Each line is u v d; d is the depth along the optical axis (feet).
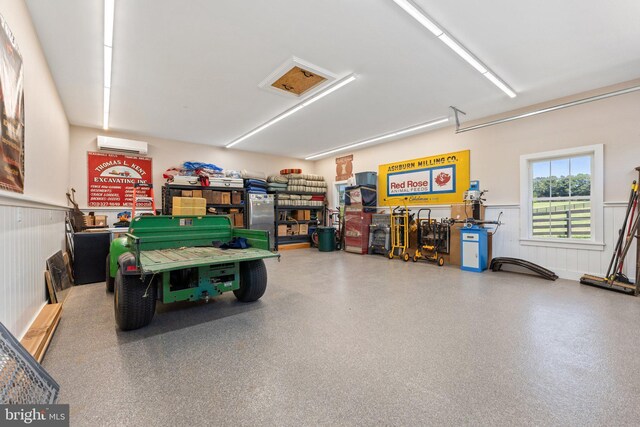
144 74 13.20
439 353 7.15
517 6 8.94
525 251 17.28
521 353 7.13
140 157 23.47
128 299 8.15
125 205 22.63
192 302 11.40
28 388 4.42
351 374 6.23
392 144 25.79
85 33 10.19
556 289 13.28
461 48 11.07
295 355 7.07
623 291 12.53
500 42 10.85
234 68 12.79
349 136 24.14
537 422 4.74
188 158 26.18
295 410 5.07
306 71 12.98
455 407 5.13
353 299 11.73
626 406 5.13
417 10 9.00
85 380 5.97
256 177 28.86
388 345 7.59
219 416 4.92
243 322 9.24
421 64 12.41
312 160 35.40
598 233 14.58
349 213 26.71
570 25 9.82
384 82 14.08
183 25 9.82
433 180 22.45
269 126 21.30
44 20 9.43
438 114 18.78
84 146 21.11
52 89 13.25
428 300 11.56
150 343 7.73
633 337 8.02
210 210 24.85
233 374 6.23
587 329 8.59
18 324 7.11
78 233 14.58
